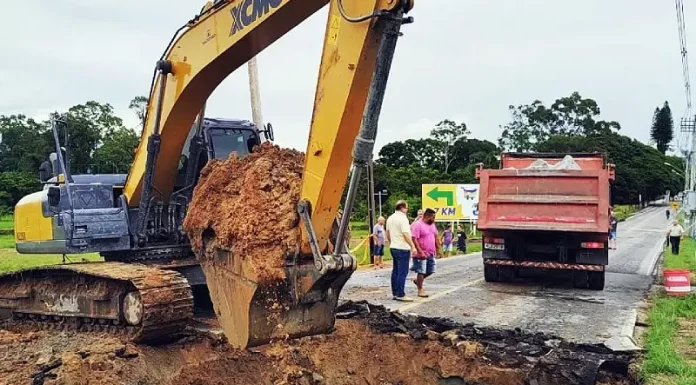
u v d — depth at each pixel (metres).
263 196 5.48
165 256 8.26
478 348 7.02
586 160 15.31
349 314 8.56
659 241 34.31
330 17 5.08
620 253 25.56
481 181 14.22
